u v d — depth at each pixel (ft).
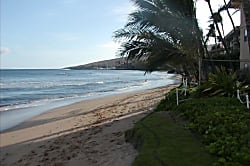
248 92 42.09
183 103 40.45
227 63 77.77
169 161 21.75
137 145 30.12
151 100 80.07
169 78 283.79
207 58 64.59
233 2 79.82
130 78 293.64
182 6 57.98
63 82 217.77
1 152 40.60
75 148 36.45
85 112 69.21
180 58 63.00
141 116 50.39
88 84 194.80
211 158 21.86
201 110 34.06
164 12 59.62
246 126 27.02
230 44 115.85
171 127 31.40
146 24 62.08
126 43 64.85
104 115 59.72
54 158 34.12
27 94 129.39
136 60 65.77
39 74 393.50
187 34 59.47
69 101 99.71
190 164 20.97
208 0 68.33
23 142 44.73
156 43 61.82
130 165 25.75
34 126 57.26
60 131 49.11
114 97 102.17
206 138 25.61
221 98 39.27
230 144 23.15
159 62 62.95
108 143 35.24
